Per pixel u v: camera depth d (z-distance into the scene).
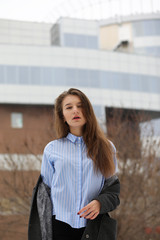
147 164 11.16
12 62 36.69
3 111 35.72
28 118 36.00
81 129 2.55
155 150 11.20
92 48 41.38
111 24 51.72
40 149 11.45
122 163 11.38
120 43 50.03
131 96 39.91
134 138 11.70
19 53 37.03
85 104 2.52
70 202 2.34
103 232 2.28
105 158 2.43
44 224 2.32
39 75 37.09
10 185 11.52
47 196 2.41
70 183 2.36
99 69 39.34
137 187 10.90
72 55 38.56
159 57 42.22
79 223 2.31
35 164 11.48
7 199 11.88
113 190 2.38
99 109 38.25
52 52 38.00
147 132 11.83
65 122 2.61
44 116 34.31
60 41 41.00
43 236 2.30
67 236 2.31
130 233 10.80
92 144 2.44
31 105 36.50
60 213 2.34
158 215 11.03
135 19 50.75
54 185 2.41
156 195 11.08
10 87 36.09
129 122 12.20
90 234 2.25
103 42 51.97
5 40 43.56
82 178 2.37
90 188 2.36
